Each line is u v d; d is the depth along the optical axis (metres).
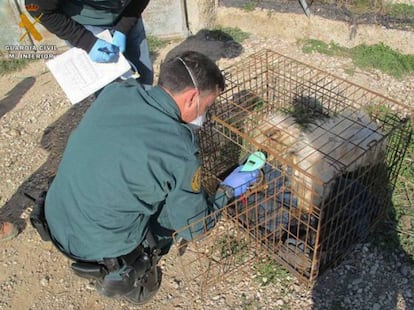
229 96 2.20
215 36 3.11
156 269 1.58
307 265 1.67
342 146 1.76
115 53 1.82
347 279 1.72
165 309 1.72
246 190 1.62
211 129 2.04
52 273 1.88
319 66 2.73
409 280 1.70
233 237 1.86
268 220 1.74
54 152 2.40
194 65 1.27
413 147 2.06
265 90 2.21
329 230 1.64
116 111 1.32
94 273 1.39
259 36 3.07
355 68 2.69
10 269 1.90
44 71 2.99
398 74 2.62
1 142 2.48
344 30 2.81
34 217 1.46
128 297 1.57
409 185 1.97
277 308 1.67
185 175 1.27
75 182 1.33
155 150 1.25
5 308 1.78
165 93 1.29
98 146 1.29
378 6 2.88
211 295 1.73
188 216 1.37
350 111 2.01
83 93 1.79
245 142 2.07
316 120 1.98
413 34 2.67
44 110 2.67
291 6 2.96
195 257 1.86
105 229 1.34
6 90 2.86
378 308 1.64
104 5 1.82
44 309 1.76
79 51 1.82
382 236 1.82
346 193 1.62
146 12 3.04
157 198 1.33
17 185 2.24
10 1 2.85
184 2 3.05
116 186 1.28
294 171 1.73
